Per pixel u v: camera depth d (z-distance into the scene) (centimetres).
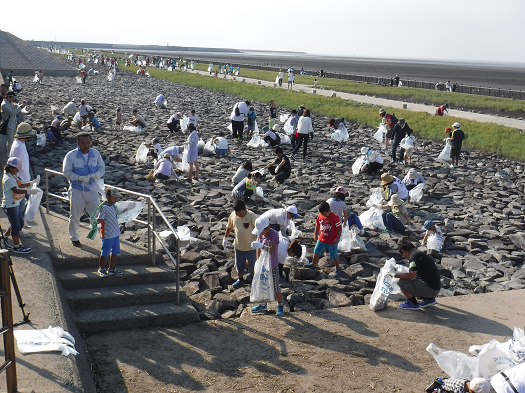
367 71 14312
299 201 1362
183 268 884
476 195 1551
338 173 1773
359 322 734
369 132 2845
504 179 1808
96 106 3266
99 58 9575
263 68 10506
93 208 809
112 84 4888
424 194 1541
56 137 1947
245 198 1333
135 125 2400
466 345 672
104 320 673
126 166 1670
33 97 3531
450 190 1619
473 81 11150
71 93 4031
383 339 682
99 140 2119
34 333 531
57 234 866
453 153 1991
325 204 874
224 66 8125
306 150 1984
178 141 2161
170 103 3691
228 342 659
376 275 912
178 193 1391
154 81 6041
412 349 657
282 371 593
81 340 618
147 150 1730
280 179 1562
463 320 750
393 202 1212
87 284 740
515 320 753
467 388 490
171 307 727
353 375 589
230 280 859
